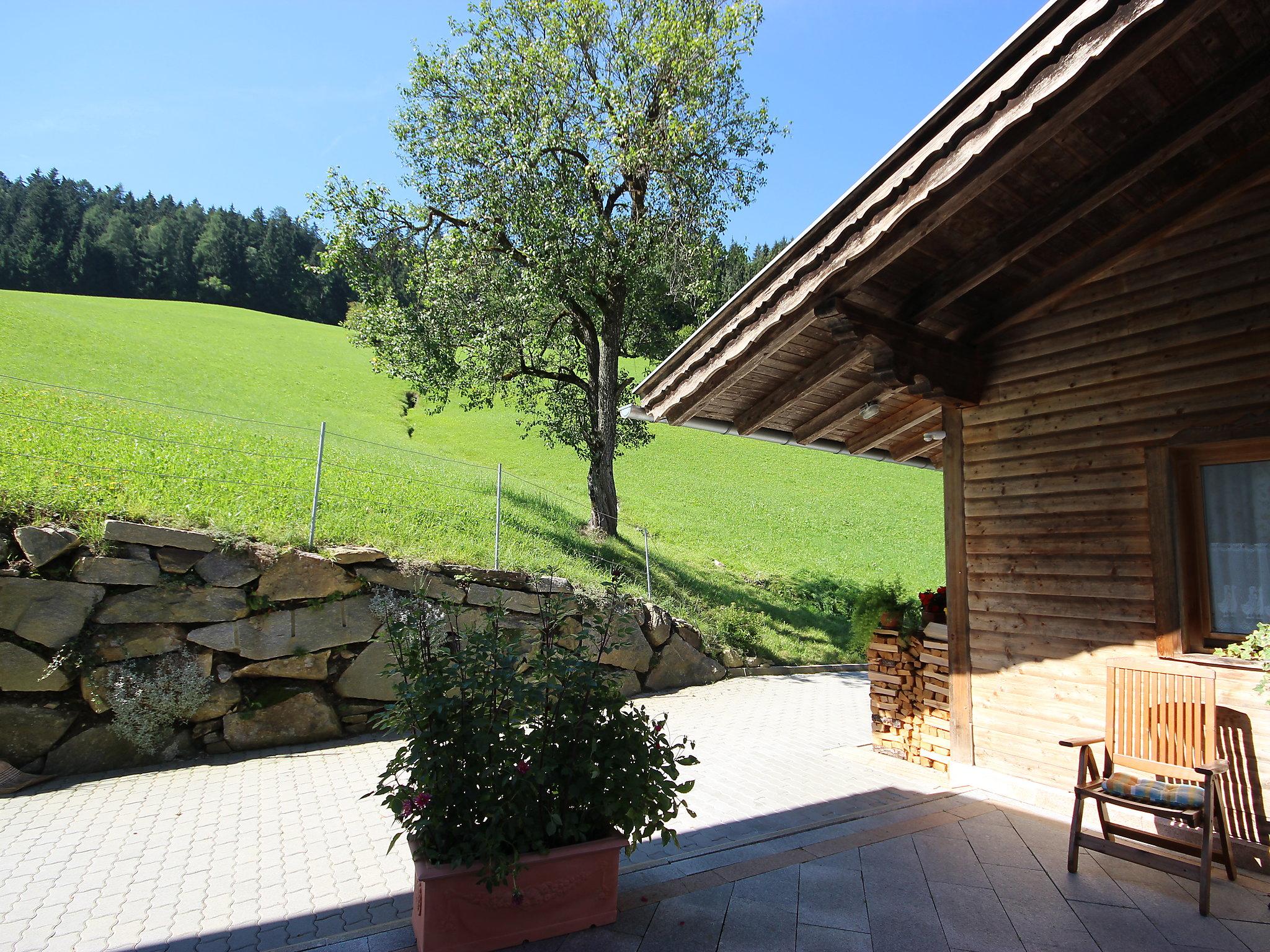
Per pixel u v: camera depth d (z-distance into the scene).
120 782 5.89
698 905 3.42
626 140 13.08
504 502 14.09
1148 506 4.52
